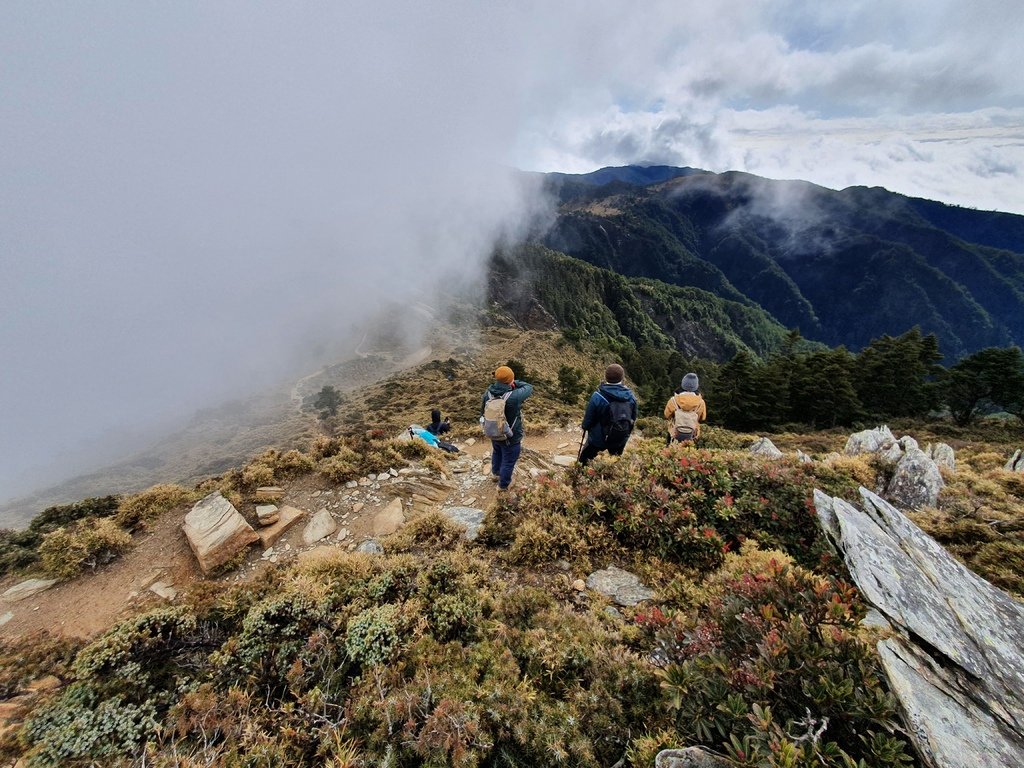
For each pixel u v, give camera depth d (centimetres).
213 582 609
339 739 322
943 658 263
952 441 2986
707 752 258
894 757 226
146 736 359
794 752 229
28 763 336
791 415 4762
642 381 11650
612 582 531
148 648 447
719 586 437
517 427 782
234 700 379
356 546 714
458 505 839
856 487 620
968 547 605
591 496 661
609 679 362
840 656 281
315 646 430
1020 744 223
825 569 489
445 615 467
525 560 590
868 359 5288
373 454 961
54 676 457
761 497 611
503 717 327
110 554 675
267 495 826
